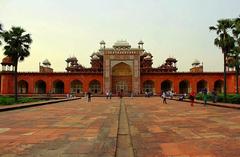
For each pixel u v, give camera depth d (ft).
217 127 23.40
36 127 23.43
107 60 141.18
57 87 148.87
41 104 61.41
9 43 85.76
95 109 46.85
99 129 22.21
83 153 13.79
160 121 28.50
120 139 18.71
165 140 17.65
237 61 86.12
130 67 141.79
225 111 41.96
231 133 20.17
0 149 14.65
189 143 16.55
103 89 139.85
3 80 134.00
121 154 14.33
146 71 149.38
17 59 86.12
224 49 75.97
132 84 140.26
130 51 141.28
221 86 142.41
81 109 46.93
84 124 25.52
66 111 42.27
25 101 77.00
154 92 141.90
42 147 15.17
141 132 21.06
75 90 145.18
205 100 60.03
